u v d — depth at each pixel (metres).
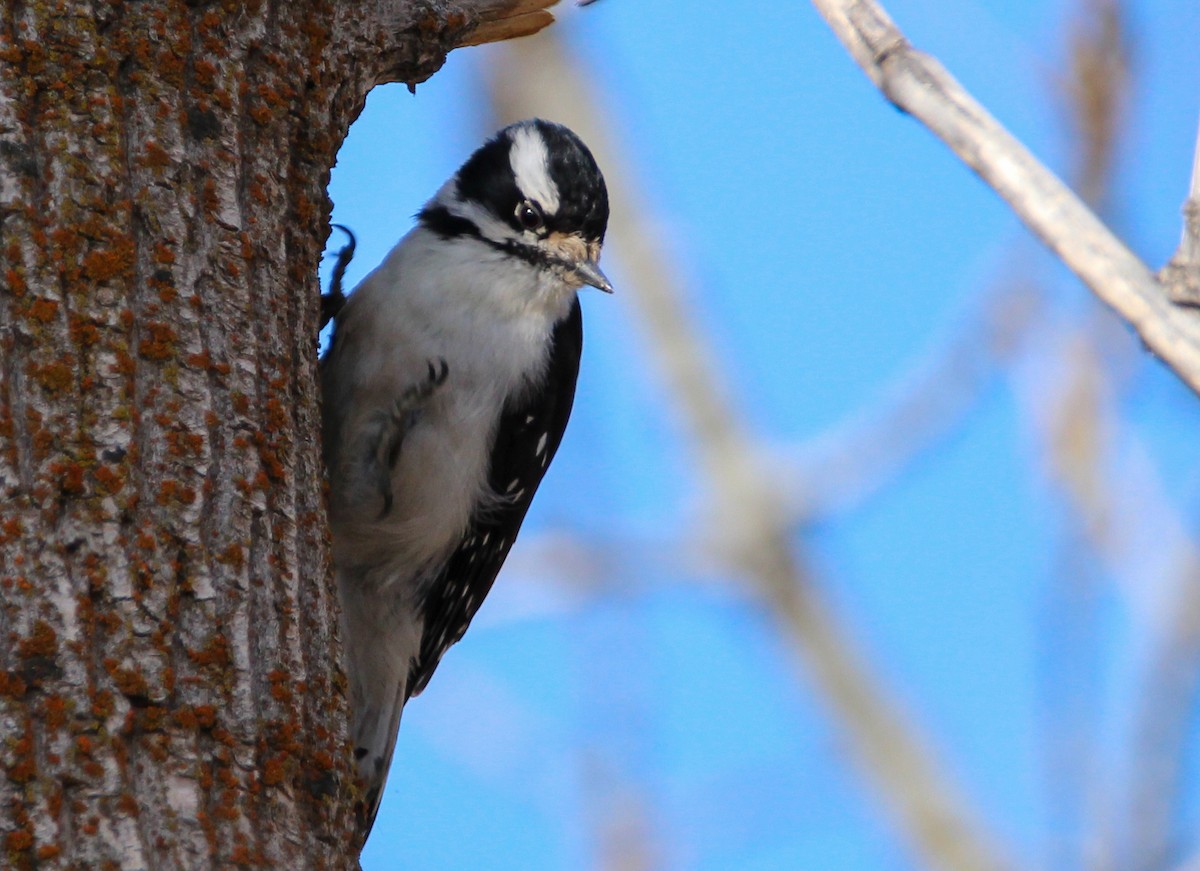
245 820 6.41
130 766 6.18
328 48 8.67
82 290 6.79
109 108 7.14
